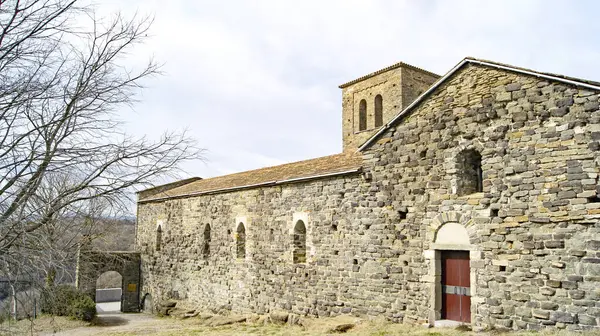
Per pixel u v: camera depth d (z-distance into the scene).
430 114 12.80
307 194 16.39
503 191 11.02
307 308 15.88
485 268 11.15
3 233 6.02
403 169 13.34
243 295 19.09
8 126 6.11
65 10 6.32
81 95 6.57
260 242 18.44
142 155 6.84
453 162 12.10
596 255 9.46
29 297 6.85
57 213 6.68
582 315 9.52
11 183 6.15
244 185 19.50
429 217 12.52
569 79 10.02
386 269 13.45
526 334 9.76
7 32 5.98
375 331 12.21
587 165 9.75
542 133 10.50
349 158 16.20
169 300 24.25
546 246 10.19
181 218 24.44
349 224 14.70
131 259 28.00
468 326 11.31
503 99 11.23
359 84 26.80
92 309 21.34
